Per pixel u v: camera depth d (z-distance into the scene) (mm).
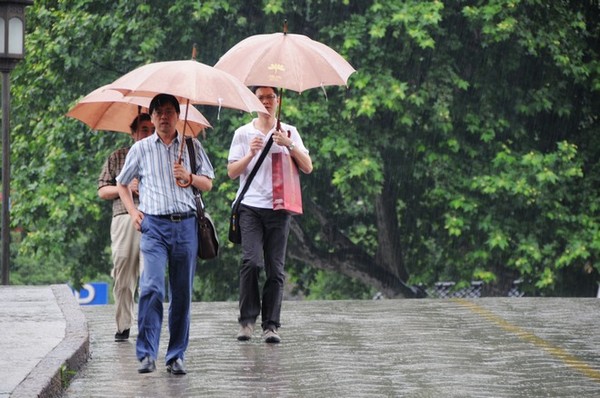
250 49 19891
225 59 19969
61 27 49312
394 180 49344
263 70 19594
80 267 53188
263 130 20406
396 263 53250
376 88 45656
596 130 51438
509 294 53000
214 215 46562
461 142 48625
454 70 48281
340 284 59188
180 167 16969
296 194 20406
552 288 49031
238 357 19094
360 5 48406
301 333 22094
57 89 50719
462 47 48781
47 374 15445
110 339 21125
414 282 53312
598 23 52062
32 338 18719
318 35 48812
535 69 49531
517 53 48281
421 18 45344
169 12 47250
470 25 47031
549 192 47469
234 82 16875
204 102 16625
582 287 51406
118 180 17203
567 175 47062
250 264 20469
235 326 23203
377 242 55094
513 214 48281
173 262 17078
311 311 26047
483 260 48844
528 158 47031
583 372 18203
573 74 48844
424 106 47000
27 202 50188
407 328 23031
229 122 46969
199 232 17234
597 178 49906
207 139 46906
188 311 17312
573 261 48562
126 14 49156
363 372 17781
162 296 17047
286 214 20578
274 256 20625
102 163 49281
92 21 48938
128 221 20422
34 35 51000
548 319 24844
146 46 47031
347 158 46719
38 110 52469
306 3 49094
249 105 16703
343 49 46781
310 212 52688
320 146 46625
